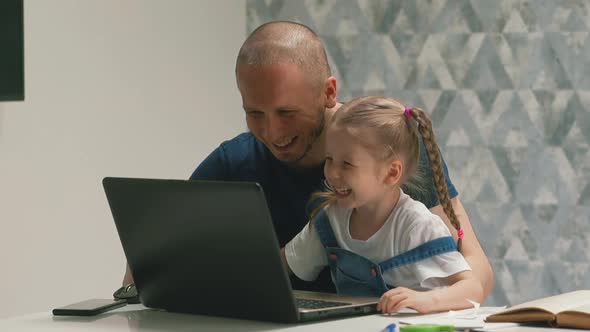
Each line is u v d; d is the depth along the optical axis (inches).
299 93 73.6
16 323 60.5
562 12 145.2
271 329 56.5
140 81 130.7
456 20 149.1
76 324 59.8
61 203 116.2
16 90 101.7
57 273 115.9
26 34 109.9
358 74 153.9
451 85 149.6
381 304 61.0
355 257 71.2
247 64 73.5
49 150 114.0
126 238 64.9
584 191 145.3
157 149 134.6
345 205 71.3
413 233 69.6
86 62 120.2
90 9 120.6
